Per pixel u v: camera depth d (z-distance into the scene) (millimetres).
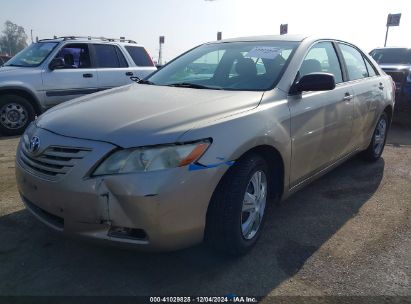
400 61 10375
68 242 3133
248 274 2760
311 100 3459
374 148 5254
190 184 2426
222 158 2541
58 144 2541
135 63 8695
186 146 2432
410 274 2785
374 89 4762
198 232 2549
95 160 2396
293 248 3113
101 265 2838
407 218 3684
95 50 8070
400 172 5008
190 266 2838
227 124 2656
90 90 7918
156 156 2377
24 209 3709
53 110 3152
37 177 2607
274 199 3330
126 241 2439
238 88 3365
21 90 7145
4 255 2941
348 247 3145
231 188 2674
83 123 2650
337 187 4453
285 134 3084
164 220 2383
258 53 3719
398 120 8969
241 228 2814
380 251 3086
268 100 3098
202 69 3857
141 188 2320
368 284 2668
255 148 2895
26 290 2549
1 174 4750
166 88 3514
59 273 2736
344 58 4383
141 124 2543
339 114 3881
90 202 2404
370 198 4156
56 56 7582
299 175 3432
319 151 3658
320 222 3580
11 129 7203
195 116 2660
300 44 3740
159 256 2951
